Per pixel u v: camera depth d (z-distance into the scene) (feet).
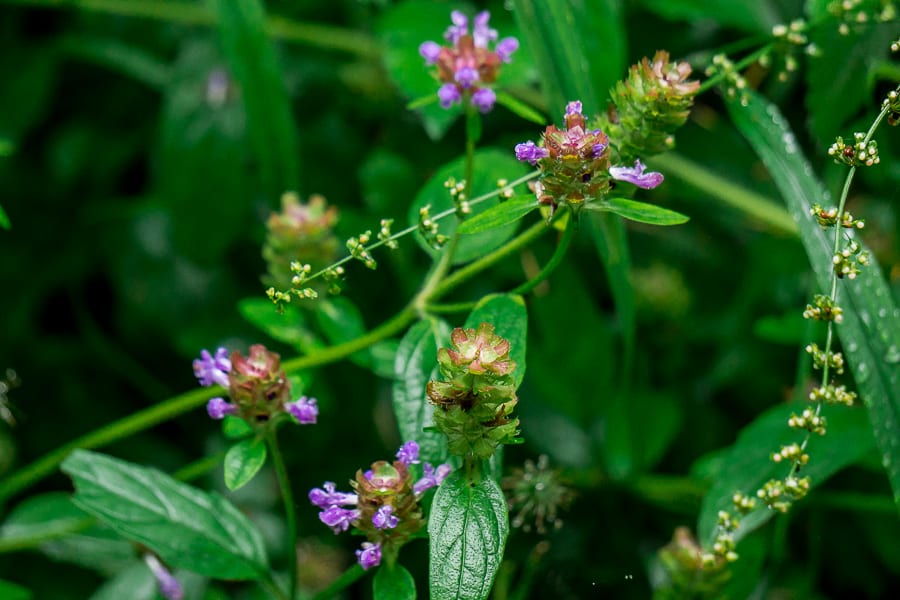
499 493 2.04
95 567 2.55
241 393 2.14
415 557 2.53
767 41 2.52
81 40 2.97
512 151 2.78
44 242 3.02
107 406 2.92
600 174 2.07
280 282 2.49
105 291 3.07
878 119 2.09
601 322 2.68
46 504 2.47
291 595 2.21
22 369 2.91
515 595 2.44
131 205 3.03
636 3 2.77
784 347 2.73
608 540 2.58
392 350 2.39
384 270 2.80
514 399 2.05
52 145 3.08
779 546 2.40
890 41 2.41
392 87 2.87
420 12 2.63
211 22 2.84
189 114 2.80
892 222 2.60
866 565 2.63
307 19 2.97
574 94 2.32
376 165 2.78
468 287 2.74
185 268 2.92
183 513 2.24
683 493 2.57
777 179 2.28
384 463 2.09
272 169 2.64
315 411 2.16
